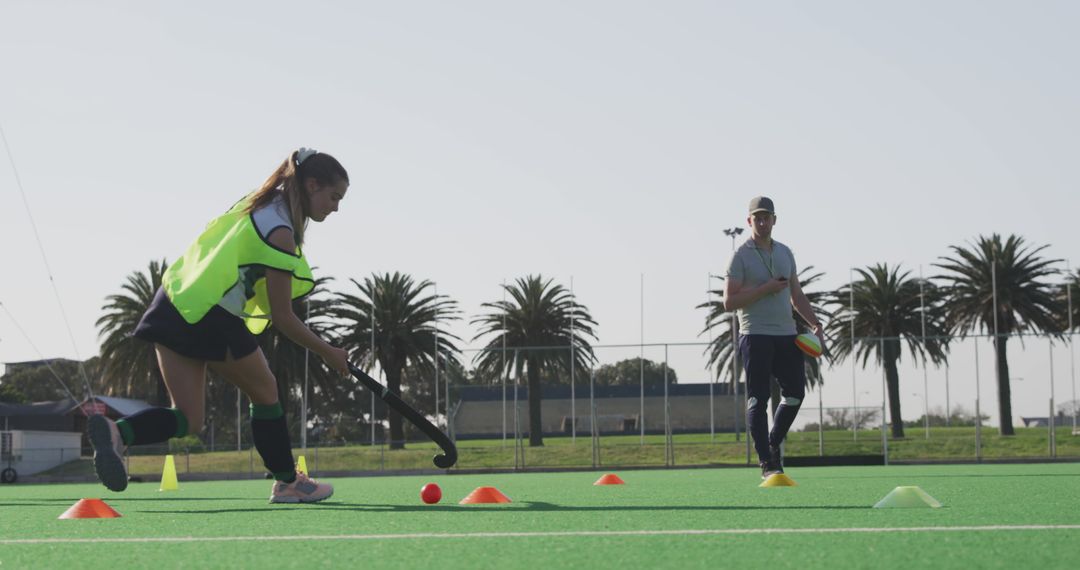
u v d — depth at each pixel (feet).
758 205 26.58
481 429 110.83
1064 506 15.69
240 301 16.53
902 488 15.75
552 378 110.42
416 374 157.28
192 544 11.12
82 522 14.94
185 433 16.46
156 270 136.98
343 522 13.96
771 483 25.73
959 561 8.96
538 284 150.71
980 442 105.29
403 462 115.34
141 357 135.23
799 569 8.63
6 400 250.16
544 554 9.79
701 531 11.71
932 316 148.87
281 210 16.63
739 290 26.53
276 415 18.42
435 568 8.91
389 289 147.23
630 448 108.88
